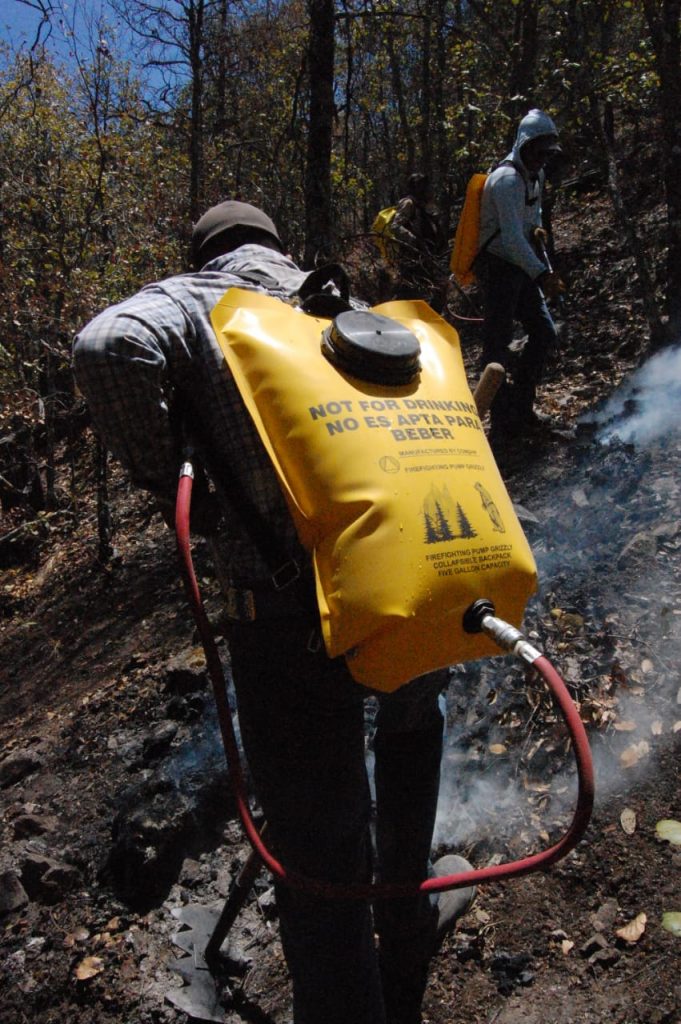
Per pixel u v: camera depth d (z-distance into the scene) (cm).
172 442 173
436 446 162
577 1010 203
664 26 535
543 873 236
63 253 841
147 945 252
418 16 618
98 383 163
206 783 293
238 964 238
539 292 487
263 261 196
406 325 188
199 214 968
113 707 396
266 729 178
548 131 470
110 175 950
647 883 224
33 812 329
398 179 1309
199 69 1057
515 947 222
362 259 910
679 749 253
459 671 306
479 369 714
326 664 171
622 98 758
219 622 188
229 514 176
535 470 453
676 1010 195
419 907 207
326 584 154
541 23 832
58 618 678
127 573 687
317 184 575
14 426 857
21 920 272
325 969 177
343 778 178
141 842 275
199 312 175
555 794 256
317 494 154
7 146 964
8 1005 246
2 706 545
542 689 286
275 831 182
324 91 570
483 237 475
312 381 161
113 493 894
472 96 827
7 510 921
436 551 153
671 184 543
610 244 848
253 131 1202
